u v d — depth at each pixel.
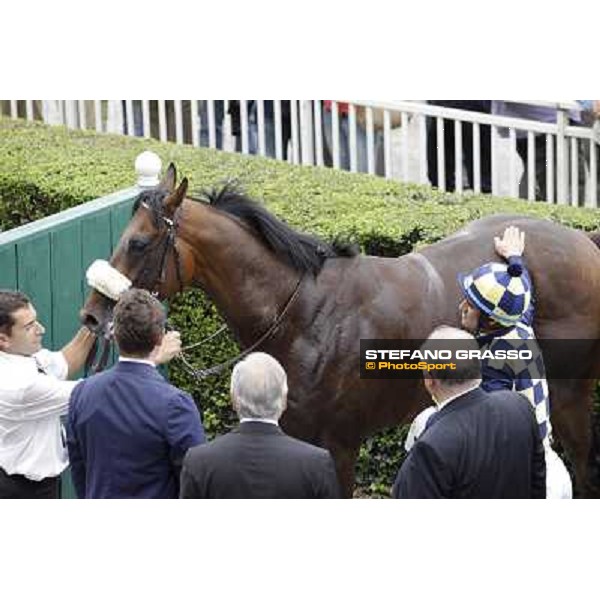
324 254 11.71
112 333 10.95
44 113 20.61
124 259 11.27
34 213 15.91
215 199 11.65
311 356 11.57
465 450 9.24
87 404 9.82
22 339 10.57
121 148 17.22
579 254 12.30
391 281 11.76
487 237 12.17
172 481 9.83
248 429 9.19
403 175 17.95
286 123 18.98
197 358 14.43
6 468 10.77
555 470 10.59
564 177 16.61
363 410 11.75
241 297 11.52
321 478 9.12
